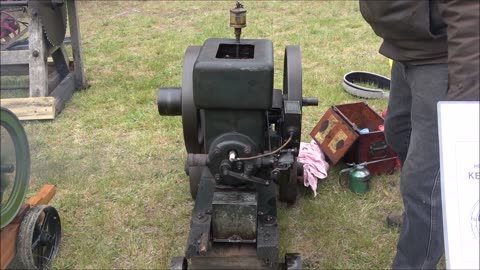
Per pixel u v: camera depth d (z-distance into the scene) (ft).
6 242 6.99
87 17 24.58
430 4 5.75
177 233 8.91
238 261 7.49
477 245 5.14
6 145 6.67
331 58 17.84
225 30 21.81
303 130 12.48
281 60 17.66
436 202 6.25
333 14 24.23
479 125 5.03
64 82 14.75
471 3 4.75
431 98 6.05
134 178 10.56
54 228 8.41
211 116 7.20
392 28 6.06
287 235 8.75
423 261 6.64
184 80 7.95
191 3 27.22
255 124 7.21
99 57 18.51
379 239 8.63
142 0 28.09
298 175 9.30
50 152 11.54
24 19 14.88
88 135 12.51
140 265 8.18
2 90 12.55
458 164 5.11
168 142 12.07
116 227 9.04
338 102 14.01
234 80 6.70
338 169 10.55
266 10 25.27
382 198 9.74
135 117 13.37
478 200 5.13
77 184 10.23
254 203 7.13
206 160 7.45
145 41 20.39
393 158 10.39
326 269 8.02
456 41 4.91
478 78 4.84
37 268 7.64
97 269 8.09
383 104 13.91
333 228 8.89
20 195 7.07
